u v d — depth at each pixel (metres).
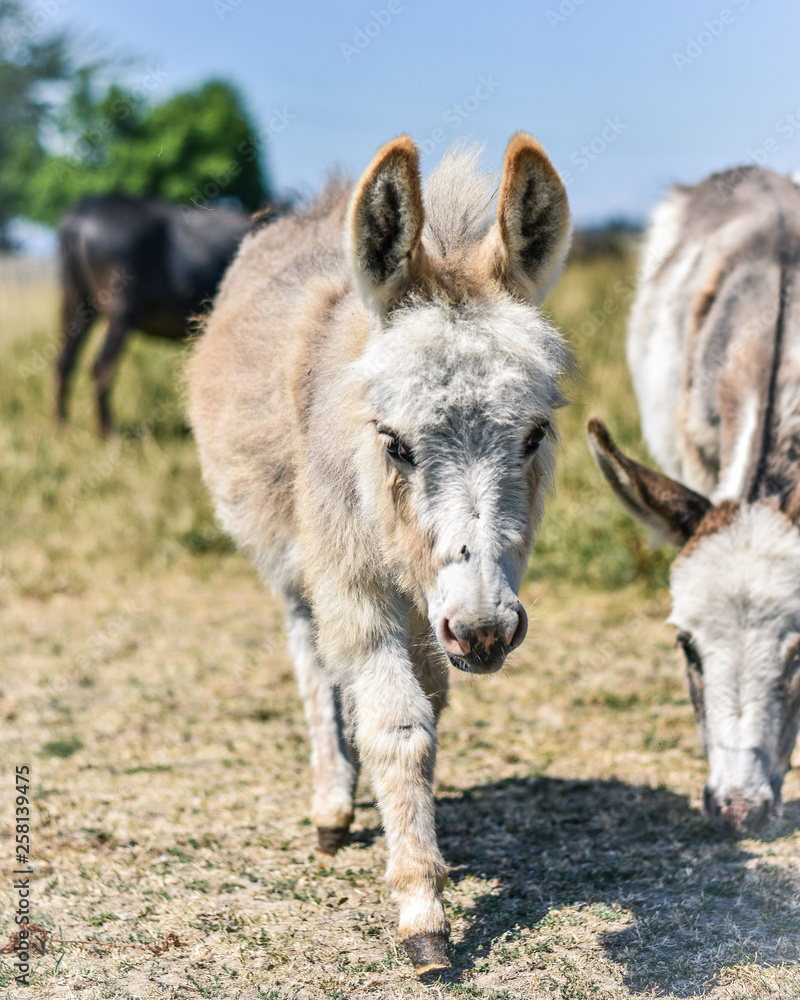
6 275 21.80
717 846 3.33
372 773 2.74
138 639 5.79
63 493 8.12
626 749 4.21
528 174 2.55
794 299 4.02
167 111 28.62
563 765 4.08
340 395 2.76
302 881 3.16
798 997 2.44
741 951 2.64
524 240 2.64
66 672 5.24
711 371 4.23
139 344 12.63
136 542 7.34
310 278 3.35
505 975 2.57
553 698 4.82
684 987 2.50
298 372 2.99
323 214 3.88
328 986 2.54
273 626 6.04
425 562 2.50
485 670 2.39
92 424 10.00
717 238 4.60
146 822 3.60
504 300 2.56
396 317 2.55
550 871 3.20
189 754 4.25
